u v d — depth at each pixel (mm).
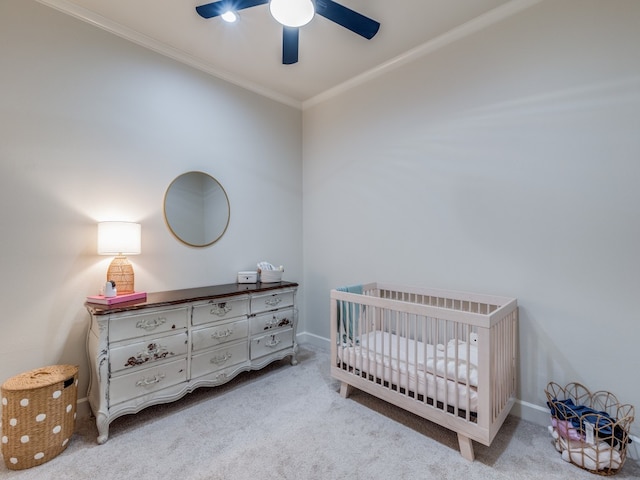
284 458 1718
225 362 2449
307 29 2355
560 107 1950
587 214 1864
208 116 2877
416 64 2629
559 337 1963
